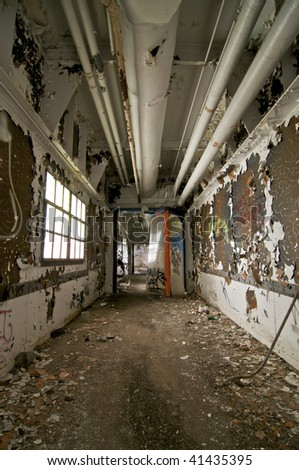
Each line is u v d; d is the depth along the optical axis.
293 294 2.08
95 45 2.26
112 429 1.33
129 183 7.23
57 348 2.56
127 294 6.54
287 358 2.16
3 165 1.97
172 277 6.45
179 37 2.55
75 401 1.59
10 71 2.02
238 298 3.40
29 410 1.48
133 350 2.52
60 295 3.30
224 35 2.52
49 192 2.95
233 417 1.42
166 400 1.61
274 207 2.39
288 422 1.36
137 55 1.81
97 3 2.17
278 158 2.30
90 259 5.14
